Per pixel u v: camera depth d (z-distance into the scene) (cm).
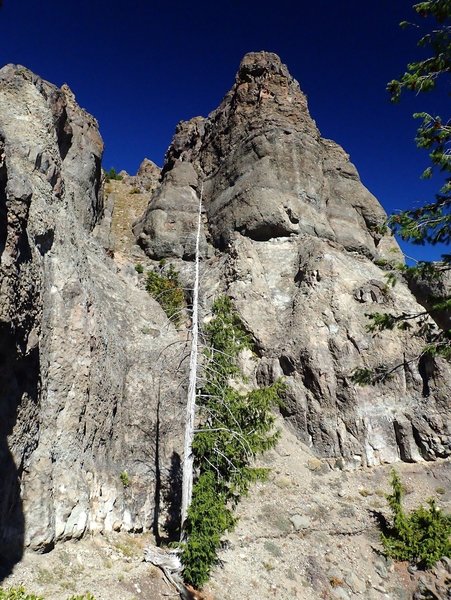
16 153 1880
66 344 1634
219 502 1478
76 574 1270
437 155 1055
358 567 1942
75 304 1738
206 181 4641
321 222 3931
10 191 1159
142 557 1505
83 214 3148
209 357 1766
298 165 4125
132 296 2559
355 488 2455
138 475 1791
